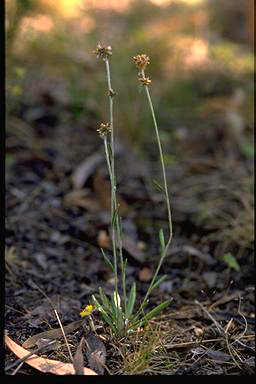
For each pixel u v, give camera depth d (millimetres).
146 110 4496
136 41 5043
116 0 6766
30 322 2227
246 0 6980
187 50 5414
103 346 2008
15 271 2711
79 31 5215
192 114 4871
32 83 4559
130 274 2922
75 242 3158
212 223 3406
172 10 6613
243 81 5414
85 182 3701
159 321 2424
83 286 2693
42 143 4090
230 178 3918
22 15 3855
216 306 2646
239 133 4496
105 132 1970
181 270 3004
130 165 4051
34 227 3229
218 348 2189
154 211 3564
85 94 4465
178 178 3975
